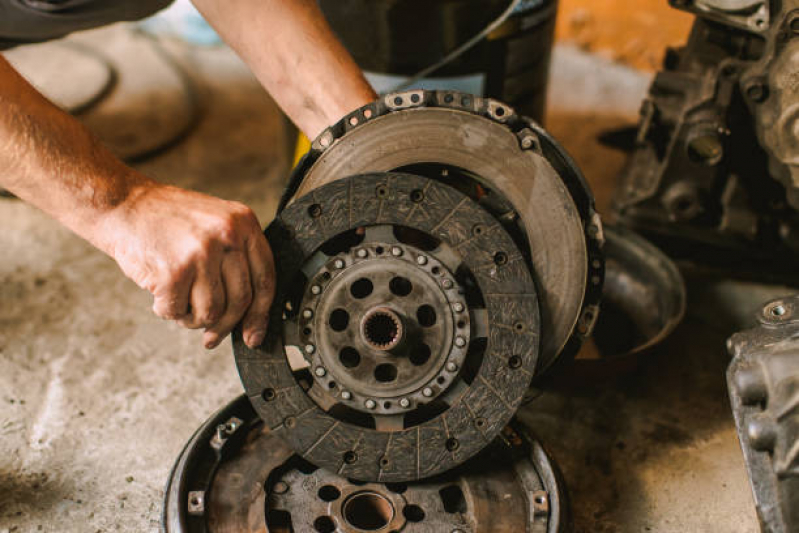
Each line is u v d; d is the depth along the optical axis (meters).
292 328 0.97
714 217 1.41
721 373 1.39
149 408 1.30
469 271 0.99
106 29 2.54
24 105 0.87
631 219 1.45
